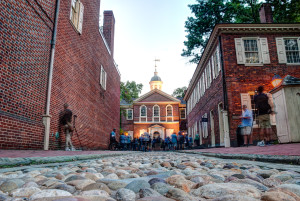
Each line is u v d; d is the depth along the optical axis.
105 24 19.16
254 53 13.75
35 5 6.71
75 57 10.13
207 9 22.00
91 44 12.72
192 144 25.41
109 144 18.25
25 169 2.79
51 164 3.52
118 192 1.29
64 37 8.87
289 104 7.73
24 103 6.17
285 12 20.50
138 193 1.35
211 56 16.33
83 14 11.28
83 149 11.20
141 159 5.76
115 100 21.34
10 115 5.55
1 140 5.16
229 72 13.15
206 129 18.39
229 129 12.52
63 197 1.08
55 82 8.05
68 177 1.86
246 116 8.91
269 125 8.05
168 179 1.68
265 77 13.19
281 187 1.40
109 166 3.37
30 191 1.36
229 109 12.66
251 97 12.95
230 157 4.90
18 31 5.91
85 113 11.59
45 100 7.30
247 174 2.04
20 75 6.00
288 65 13.41
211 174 2.08
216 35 14.27
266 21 15.10
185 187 1.46
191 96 27.69
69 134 8.37
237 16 21.86
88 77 12.15
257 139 11.95
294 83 7.78
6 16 5.44
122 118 39.41
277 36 13.80
